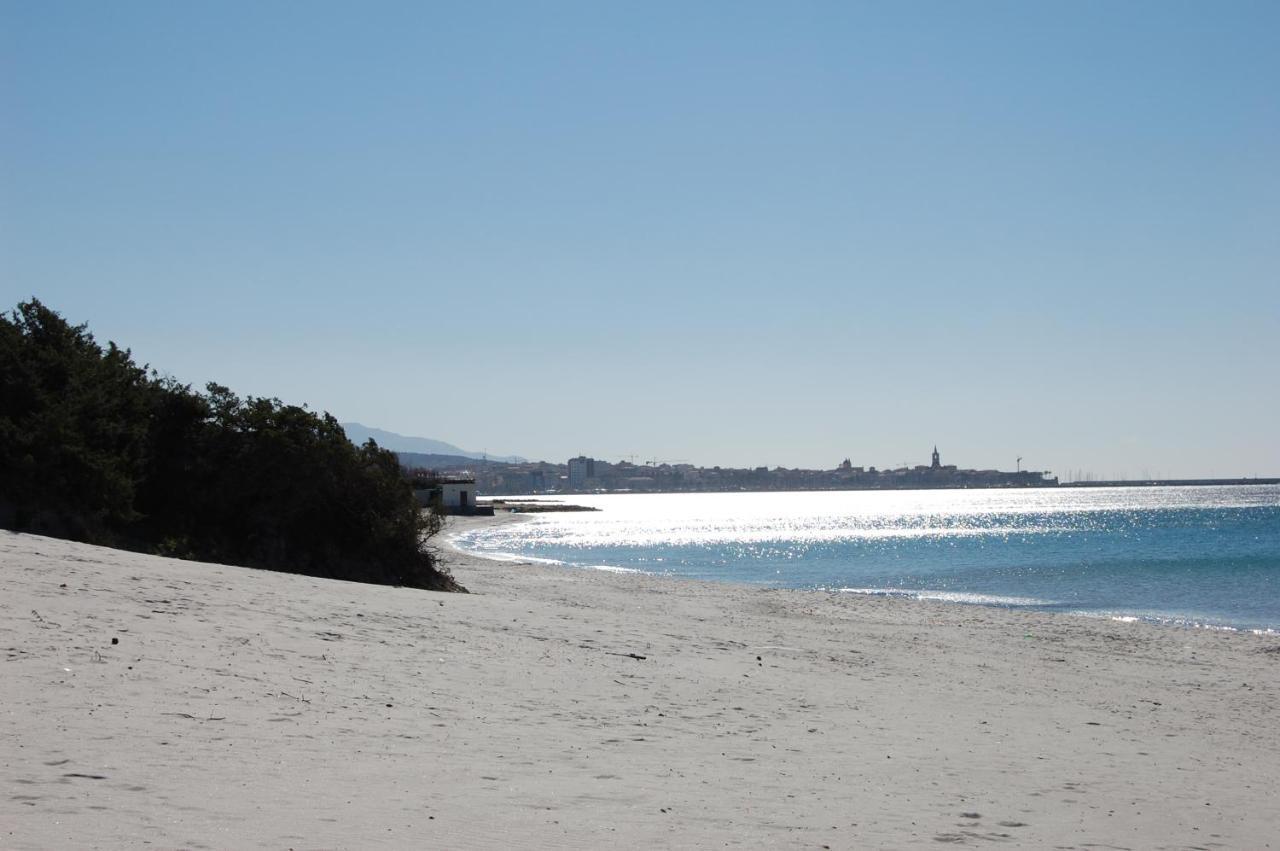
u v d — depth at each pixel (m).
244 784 8.32
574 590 39.12
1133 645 29.12
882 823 9.50
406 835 7.43
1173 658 26.92
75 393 33.00
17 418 30.98
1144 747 15.14
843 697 17.20
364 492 37.25
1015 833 9.60
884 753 12.96
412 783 9.09
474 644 18.31
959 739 14.41
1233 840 10.12
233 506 35.94
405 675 14.56
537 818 8.40
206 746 9.39
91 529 30.67
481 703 13.42
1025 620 34.59
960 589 51.38
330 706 11.95
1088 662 25.31
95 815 6.98
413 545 37.62
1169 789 12.28
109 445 33.19
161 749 9.05
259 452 35.94
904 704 17.12
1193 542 91.38
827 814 9.64
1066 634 30.95
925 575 60.81
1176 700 20.38
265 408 37.09
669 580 48.47
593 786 9.81
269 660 14.03
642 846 7.91
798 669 20.17
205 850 6.51
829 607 37.03
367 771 9.31
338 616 19.23
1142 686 22.00
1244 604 43.56
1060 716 17.41
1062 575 58.72
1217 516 164.75
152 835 6.69
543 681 15.59
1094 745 14.93
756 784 10.65
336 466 36.91
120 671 11.90
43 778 7.72
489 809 8.52
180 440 36.41
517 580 43.22
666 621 26.81
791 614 33.53
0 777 7.61
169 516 34.94
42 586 17.02
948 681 20.56
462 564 51.84
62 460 30.62
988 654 25.56
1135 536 105.44
